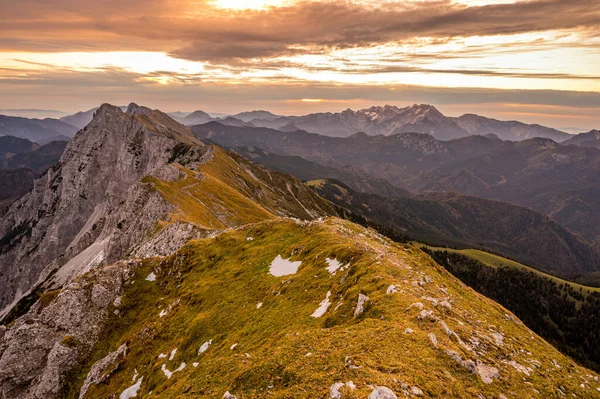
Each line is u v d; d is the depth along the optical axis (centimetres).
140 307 7538
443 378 2155
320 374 2245
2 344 8519
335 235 6034
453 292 4156
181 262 8012
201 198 16438
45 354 7094
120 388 5328
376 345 2469
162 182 16175
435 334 2631
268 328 4069
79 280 8012
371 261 4369
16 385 6825
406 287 3584
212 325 5150
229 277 6362
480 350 2708
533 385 2433
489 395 2167
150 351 5766
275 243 6988
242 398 2319
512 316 4697
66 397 6231
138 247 11625
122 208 17075
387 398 1755
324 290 4397
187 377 3872
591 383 2755
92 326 7300
